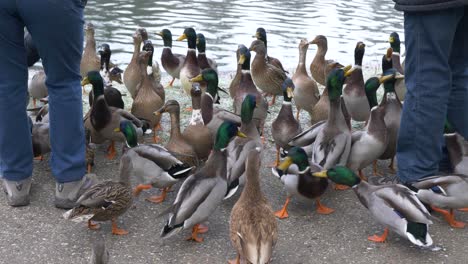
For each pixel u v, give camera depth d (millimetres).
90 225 4613
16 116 4609
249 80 6184
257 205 4250
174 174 4855
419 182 4648
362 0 15578
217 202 4551
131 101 7000
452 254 4422
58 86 4582
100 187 4527
